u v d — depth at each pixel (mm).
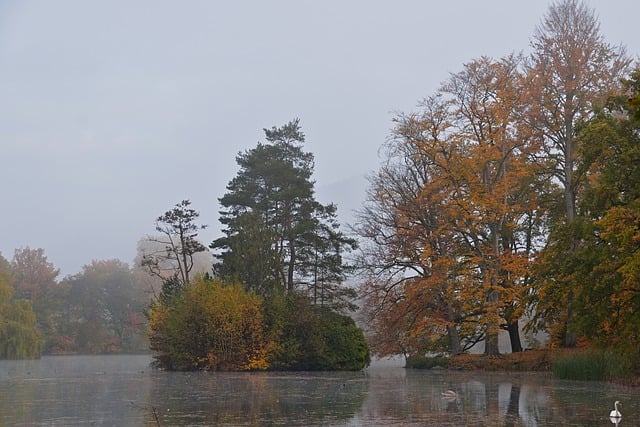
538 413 20438
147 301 114500
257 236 57531
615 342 32312
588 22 43156
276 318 53500
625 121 32969
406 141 47844
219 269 60594
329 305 60438
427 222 49344
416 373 44594
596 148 32781
